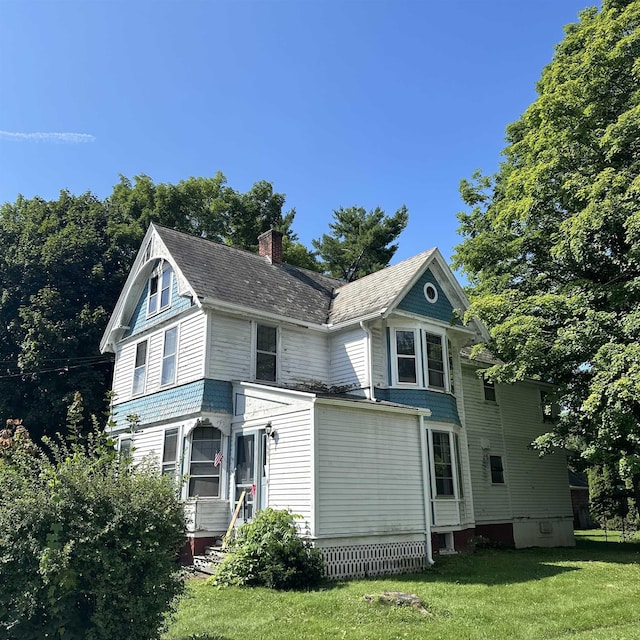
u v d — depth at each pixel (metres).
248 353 16.23
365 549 12.46
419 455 14.44
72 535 5.66
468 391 20.64
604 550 19.33
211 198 37.16
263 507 13.32
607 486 30.09
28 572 5.51
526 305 15.43
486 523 19.38
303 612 8.41
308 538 11.72
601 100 15.37
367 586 10.66
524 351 14.88
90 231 27.06
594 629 7.66
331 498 12.20
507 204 18.08
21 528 5.66
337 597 9.38
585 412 14.84
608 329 13.51
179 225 34.50
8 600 5.43
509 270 18.02
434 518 15.55
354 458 12.91
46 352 23.22
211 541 13.87
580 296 14.34
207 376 15.15
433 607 8.73
